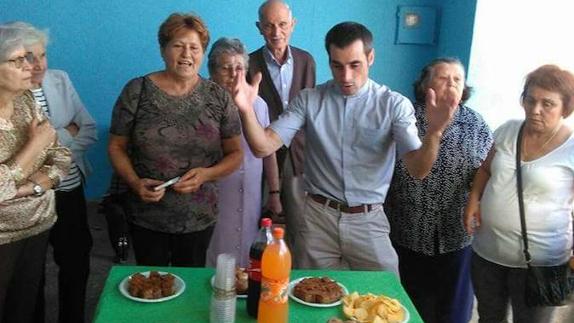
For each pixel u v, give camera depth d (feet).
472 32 11.59
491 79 11.75
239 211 8.36
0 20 12.47
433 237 7.77
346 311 5.29
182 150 7.02
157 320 5.13
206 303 5.47
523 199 6.75
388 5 13.43
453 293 8.16
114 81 13.24
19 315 6.80
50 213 6.68
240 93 6.82
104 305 5.32
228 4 13.11
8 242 6.19
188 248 7.46
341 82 6.80
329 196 7.32
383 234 7.43
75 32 12.80
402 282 8.33
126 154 7.15
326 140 7.20
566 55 11.12
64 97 8.04
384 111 6.96
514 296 7.13
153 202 7.09
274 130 7.27
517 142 6.82
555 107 6.31
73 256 8.21
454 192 7.55
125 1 12.78
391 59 13.79
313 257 7.53
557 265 6.77
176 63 6.73
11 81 5.77
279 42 10.14
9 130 6.04
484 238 7.21
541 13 11.27
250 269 5.22
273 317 4.81
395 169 7.73
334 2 13.35
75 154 8.03
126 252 10.65
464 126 7.53
